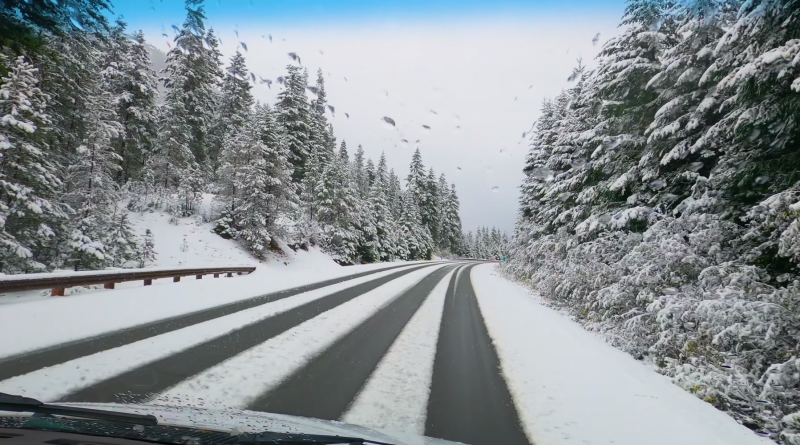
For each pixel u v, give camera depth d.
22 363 4.30
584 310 10.32
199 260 21.22
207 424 2.37
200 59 28.73
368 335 6.63
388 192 53.56
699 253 7.72
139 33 24.78
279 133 29.89
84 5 6.40
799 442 3.58
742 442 3.23
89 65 17.78
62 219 14.65
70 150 18.31
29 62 13.38
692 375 5.24
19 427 1.80
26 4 5.76
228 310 8.05
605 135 12.49
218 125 34.25
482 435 3.18
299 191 34.72
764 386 4.56
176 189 26.41
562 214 15.20
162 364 4.55
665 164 9.91
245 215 25.67
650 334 7.21
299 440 2.01
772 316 5.14
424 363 5.21
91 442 1.72
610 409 3.84
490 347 6.25
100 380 3.95
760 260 7.27
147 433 1.91
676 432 3.36
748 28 6.61
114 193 17.38
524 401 4.00
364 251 39.41
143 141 25.42
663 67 10.11
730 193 8.24
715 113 8.70
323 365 4.90
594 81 12.52
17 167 12.67
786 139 6.88
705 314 5.83
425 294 12.93
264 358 4.98
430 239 58.03
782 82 6.21
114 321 6.50
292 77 35.09
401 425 3.29
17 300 8.98
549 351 6.09
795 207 5.35
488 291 15.40
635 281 7.79
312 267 28.62
